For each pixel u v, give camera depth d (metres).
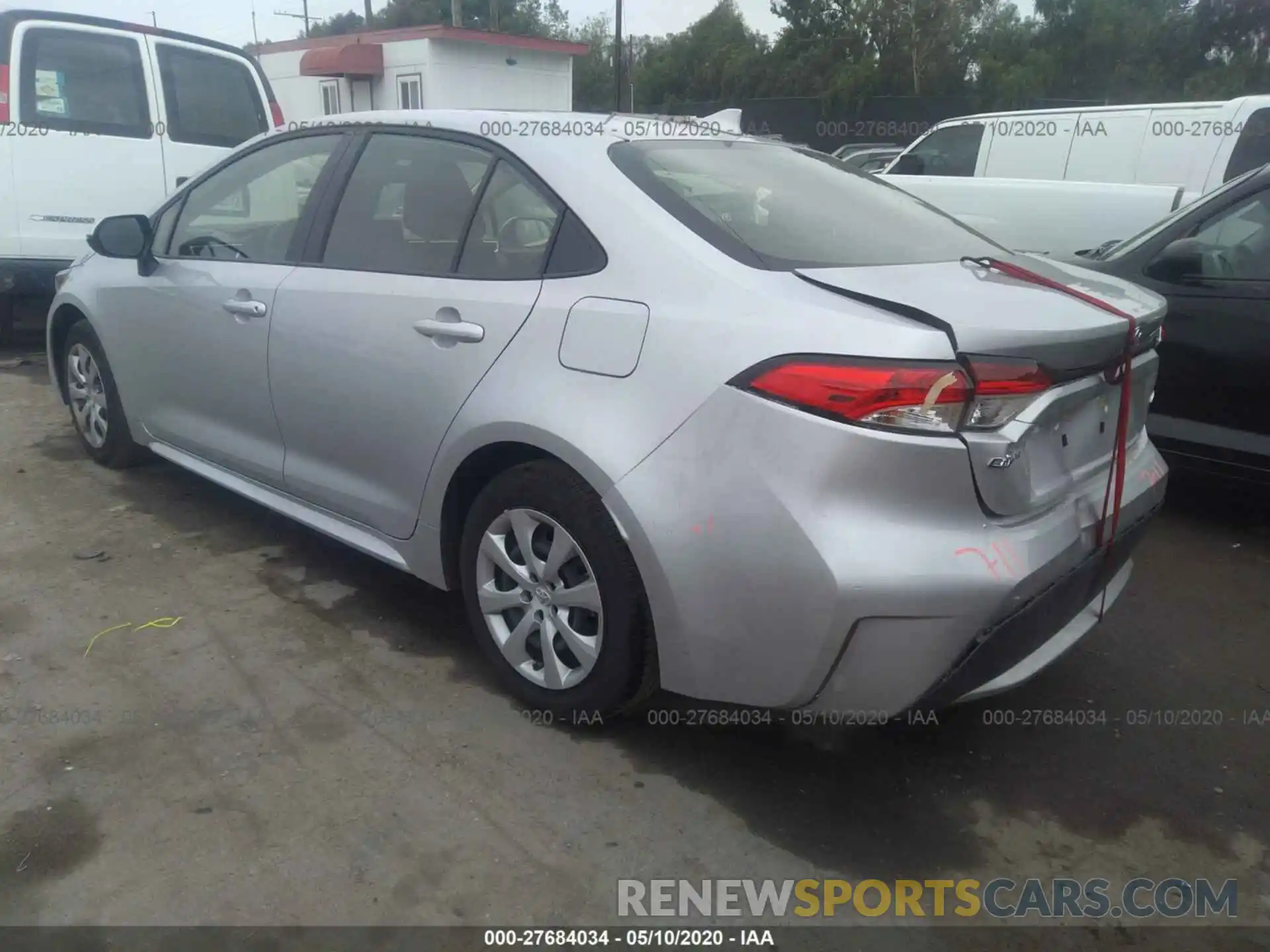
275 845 2.41
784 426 2.26
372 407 3.15
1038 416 2.30
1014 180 8.01
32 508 4.37
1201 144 7.64
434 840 2.45
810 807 2.63
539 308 2.72
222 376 3.76
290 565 3.89
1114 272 4.61
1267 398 4.16
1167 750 2.91
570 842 2.46
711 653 2.45
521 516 2.80
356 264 3.29
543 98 23.73
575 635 2.76
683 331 2.43
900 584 2.19
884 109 31.27
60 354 4.99
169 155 6.96
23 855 2.35
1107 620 3.71
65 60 6.50
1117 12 34.97
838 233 2.82
